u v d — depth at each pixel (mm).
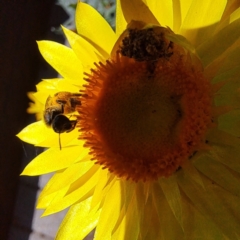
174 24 75
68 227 85
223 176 72
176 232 76
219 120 72
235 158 71
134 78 79
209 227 75
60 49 86
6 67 154
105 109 81
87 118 82
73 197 84
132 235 77
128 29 70
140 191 79
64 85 87
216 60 73
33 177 164
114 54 78
